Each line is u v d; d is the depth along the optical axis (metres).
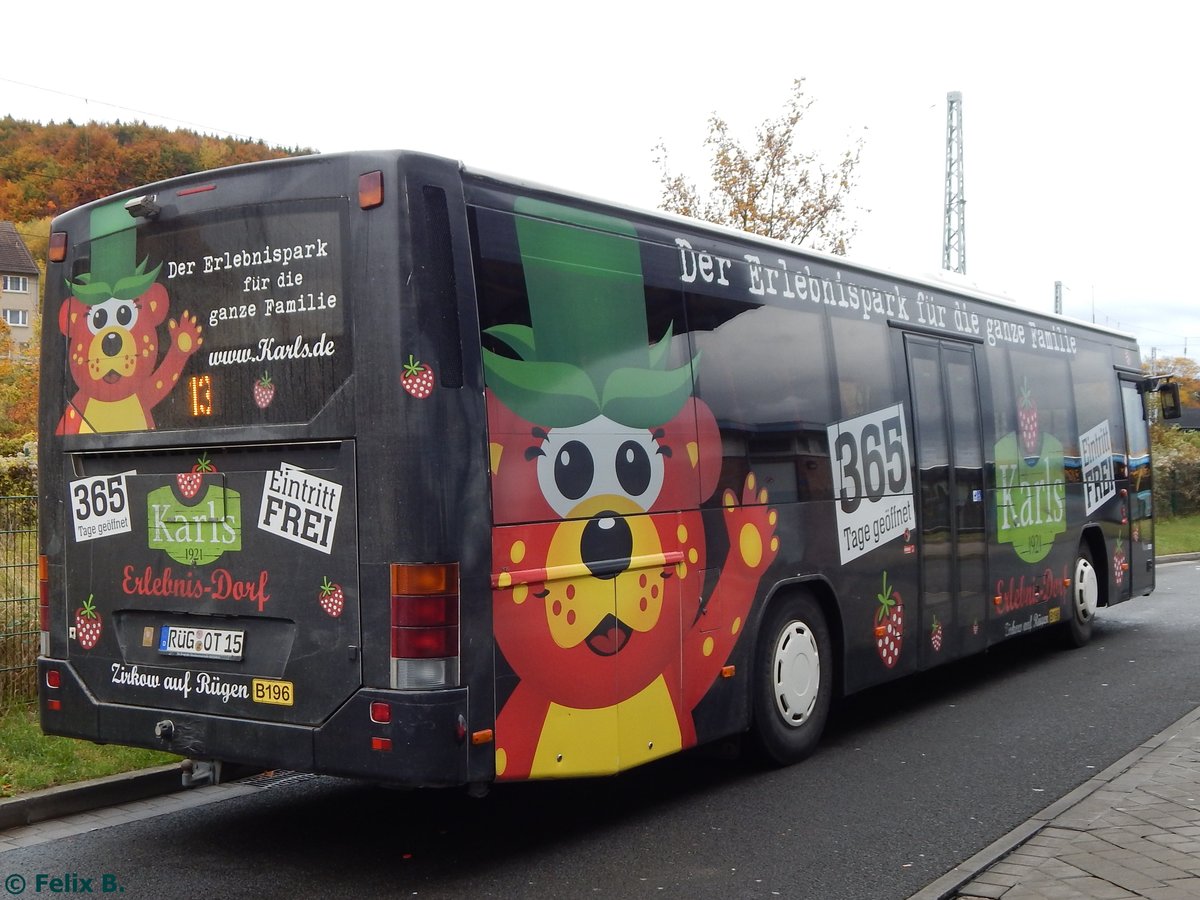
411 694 4.93
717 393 6.69
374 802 6.70
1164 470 36.44
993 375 10.11
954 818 6.17
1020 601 10.38
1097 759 7.41
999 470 10.05
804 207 24.75
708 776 7.16
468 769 5.02
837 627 7.76
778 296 7.36
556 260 5.69
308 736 5.20
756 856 5.58
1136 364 13.61
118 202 5.96
